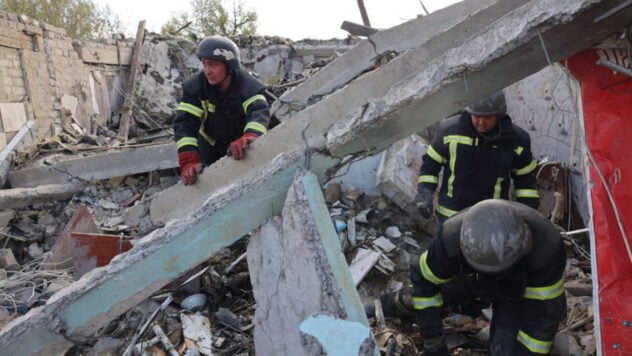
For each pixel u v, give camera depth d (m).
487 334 2.71
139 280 2.11
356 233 4.06
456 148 2.84
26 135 5.55
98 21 15.38
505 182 2.89
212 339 2.79
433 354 2.24
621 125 1.73
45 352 2.13
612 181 1.77
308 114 2.87
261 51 10.50
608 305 1.78
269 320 2.14
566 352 2.54
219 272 3.46
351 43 10.62
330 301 1.84
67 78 6.79
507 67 1.74
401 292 2.85
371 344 1.78
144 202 3.89
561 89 4.40
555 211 4.09
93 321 2.15
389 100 1.89
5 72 5.29
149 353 2.63
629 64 1.68
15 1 13.32
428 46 3.07
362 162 4.53
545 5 1.60
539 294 1.99
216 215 2.05
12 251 4.04
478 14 3.12
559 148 4.50
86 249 3.31
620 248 1.76
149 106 9.23
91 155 5.22
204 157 3.59
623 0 1.52
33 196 4.65
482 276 1.96
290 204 1.97
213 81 3.16
